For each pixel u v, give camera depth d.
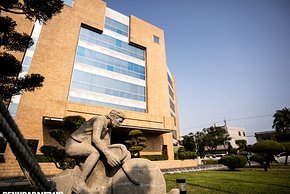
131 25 25.20
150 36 26.95
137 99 22.55
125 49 23.95
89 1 21.67
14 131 0.97
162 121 20.08
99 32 21.89
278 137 34.50
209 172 12.37
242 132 57.62
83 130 2.88
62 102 14.52
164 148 22.05
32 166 1.12
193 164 21.48
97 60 20.62
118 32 24.08
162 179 2.61
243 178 8.58
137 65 24.39
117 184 2.45
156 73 25.31
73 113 14.75
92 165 2.48
